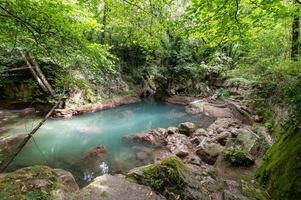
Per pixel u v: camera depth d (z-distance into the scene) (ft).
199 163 26.30
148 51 66.18
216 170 22.80
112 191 16.12
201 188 17.58
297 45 29.58
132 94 65.21
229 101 56.80
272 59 34.12
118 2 39.45
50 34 18.01
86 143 34.35
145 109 58.75
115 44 65.31
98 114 50.67
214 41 17.46
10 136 33.42
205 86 73.31
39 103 46.34
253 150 27.48
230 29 15.71
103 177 17.71
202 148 28.78
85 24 21.20
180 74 74.95
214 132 38.45
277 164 18.17
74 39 19.27
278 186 16.60
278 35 33.60
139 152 31.24
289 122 20.77
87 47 20.47
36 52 23.16
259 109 40.24
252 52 36.86
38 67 41.96
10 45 22.95
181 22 16.52
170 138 36.40
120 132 40.29
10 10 16.60
